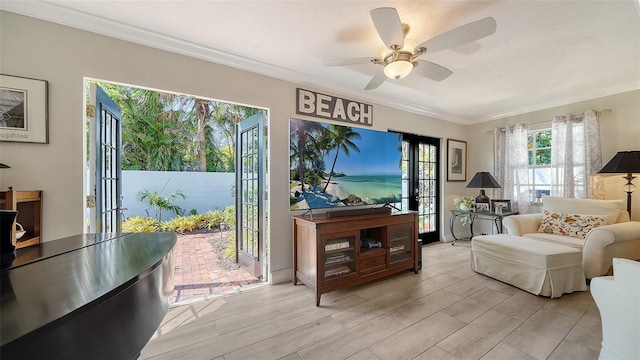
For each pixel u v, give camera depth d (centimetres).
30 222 168
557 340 171
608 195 327
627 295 125
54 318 67
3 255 122
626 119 315
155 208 545
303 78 283
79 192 184
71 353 72
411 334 180
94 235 166
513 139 414
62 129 179
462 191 473
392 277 289
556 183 363
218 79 239
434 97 356
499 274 273
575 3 163
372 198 327
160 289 120
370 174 326
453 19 181
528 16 177
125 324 93
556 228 310
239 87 250
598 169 329
